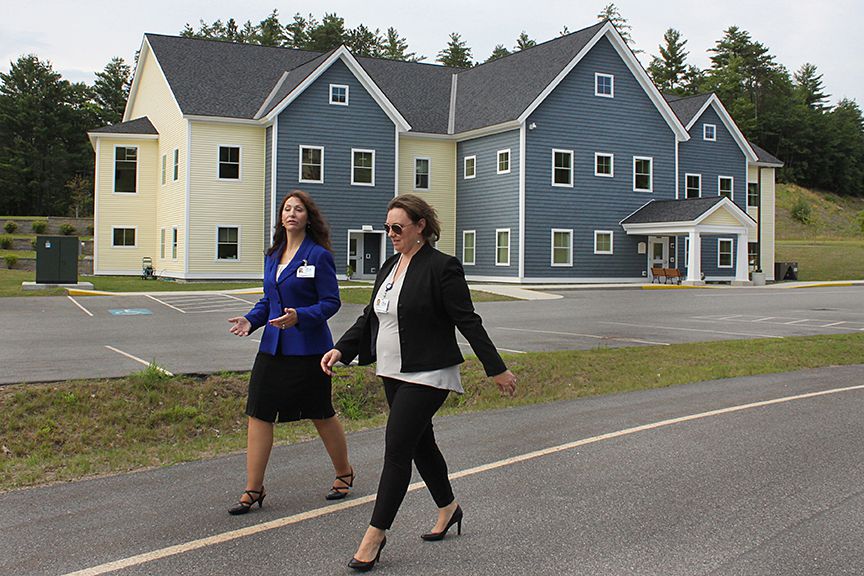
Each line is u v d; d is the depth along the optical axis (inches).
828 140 3988.7
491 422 341.7
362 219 1346.0
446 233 1503.4
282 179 1286.9
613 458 272.7
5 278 1119.6
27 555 186.1
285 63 1482.5
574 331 672.4
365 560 175.5
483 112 1460.4
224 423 381.1
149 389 387.9
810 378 451.8
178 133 1315.2
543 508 218.7
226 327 652.1
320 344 225.3
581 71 1411.2
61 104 2982.3
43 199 2913.4
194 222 1277.1
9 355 479.5
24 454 327.3
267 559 182.5
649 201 1496.1
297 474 260.4
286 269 226.8
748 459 269.6
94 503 229.5
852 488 235.3
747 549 186.2
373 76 1579.7
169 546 191.5
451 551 187.2
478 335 184.1
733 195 1663.4
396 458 181.8
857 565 176.1
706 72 4131.4
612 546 189.0
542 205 1378.0
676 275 1411.2
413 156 1466.5
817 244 2541.8
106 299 912.3
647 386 434.0
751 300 1066.1
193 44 1454.2
